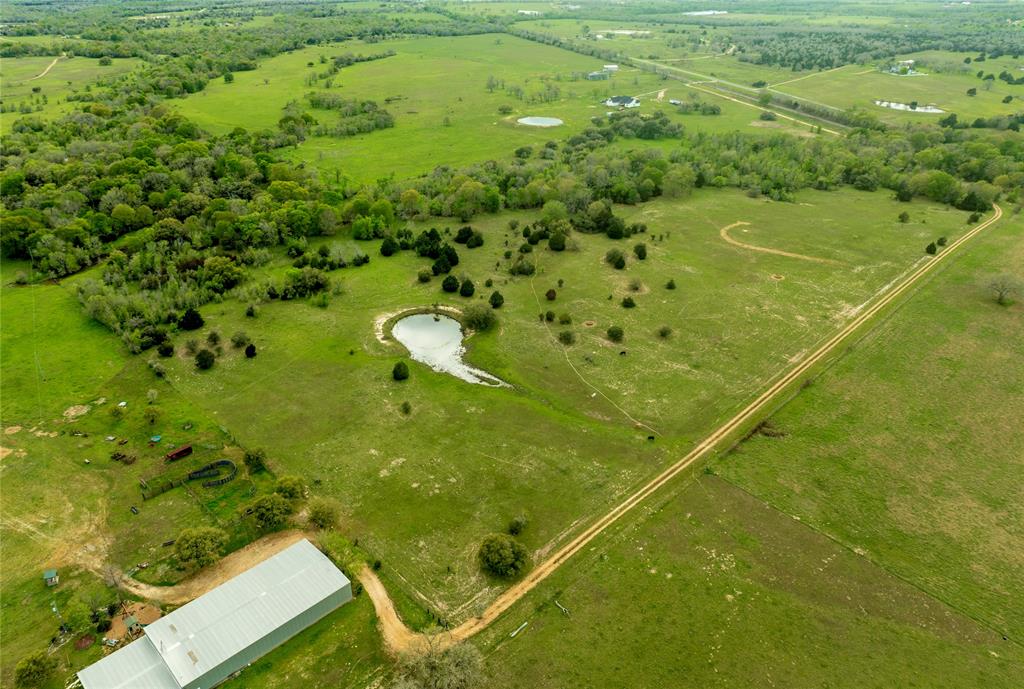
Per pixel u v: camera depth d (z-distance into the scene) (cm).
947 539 6581
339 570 5950
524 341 9975
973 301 11400
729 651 5444
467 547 6394
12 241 12181
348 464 7450
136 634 5562
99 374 9119
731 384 8994
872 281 12056
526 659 5341
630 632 5584
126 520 6688
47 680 5159
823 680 5238
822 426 8194
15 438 7838
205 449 7700
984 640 5578
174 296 11019
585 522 6688
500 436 7931
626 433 8012
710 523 6688
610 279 12006
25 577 6072
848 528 6681
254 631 5328
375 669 5281
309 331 10231
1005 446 7950
